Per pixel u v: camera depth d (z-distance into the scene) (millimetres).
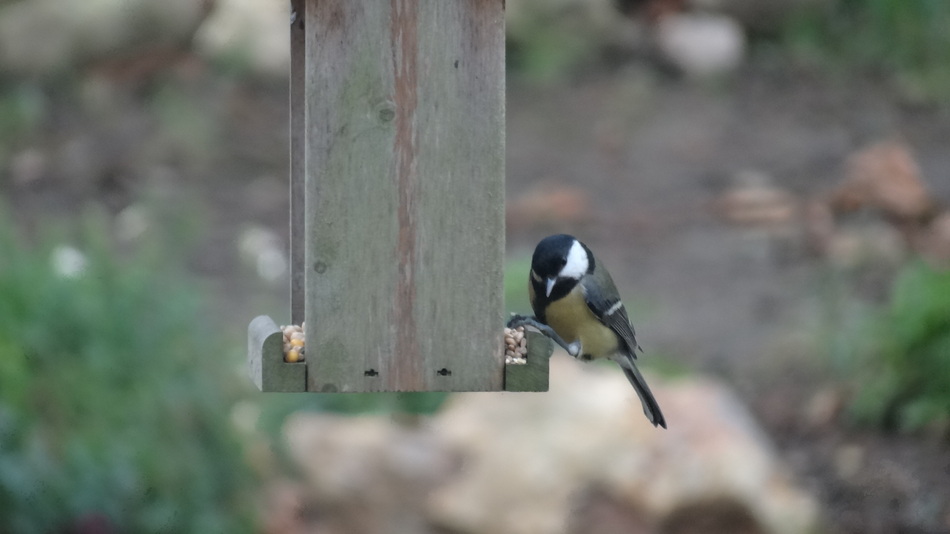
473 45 6676
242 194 21047
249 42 25531
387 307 6738
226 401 11109
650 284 17719
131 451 9664
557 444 11219
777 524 11008
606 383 12008
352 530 10852
